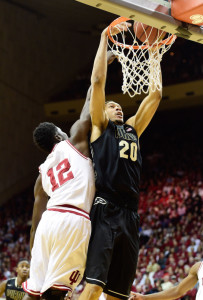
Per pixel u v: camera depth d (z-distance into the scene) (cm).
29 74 2006
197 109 1970
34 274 279
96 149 295
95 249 274
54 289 266
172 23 311
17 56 1959
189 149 1980
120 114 324
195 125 2067
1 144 1898
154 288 945
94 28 1873
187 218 1359
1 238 1688
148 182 1789
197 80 1780
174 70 1886
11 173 1933
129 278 287
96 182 290
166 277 952
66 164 292
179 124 2106
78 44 2211
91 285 266
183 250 1156
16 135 1959
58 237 271
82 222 276
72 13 1736
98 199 286
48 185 296
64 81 2142
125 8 294
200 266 344
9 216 1812
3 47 1903
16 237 1675
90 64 2233
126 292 286
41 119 2056
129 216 290
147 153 2067
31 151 2023
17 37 1958
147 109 332
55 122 2075
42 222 282
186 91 1808
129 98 1772
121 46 341
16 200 1911
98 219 281
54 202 284
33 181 2025
